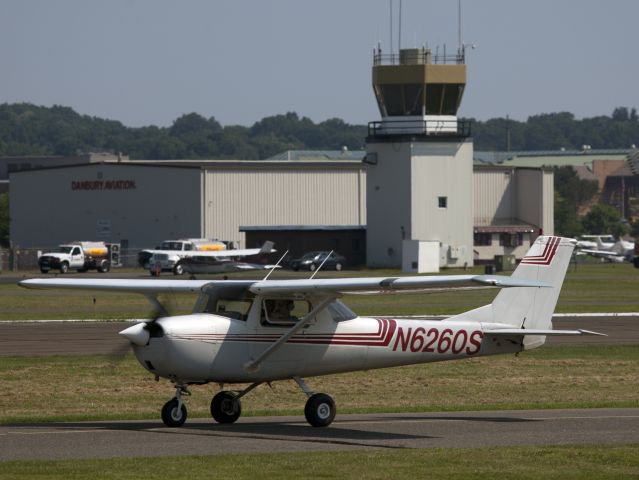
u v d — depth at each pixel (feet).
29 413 267.59
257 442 207.72
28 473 171.12
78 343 424.87
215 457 187.32
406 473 174.81
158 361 217.77
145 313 572.92
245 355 224.74
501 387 324.19
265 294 225.35
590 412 262.88
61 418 254.06
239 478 169.78
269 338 226.79
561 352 408.87
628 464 183.32
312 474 173.47
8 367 351.87
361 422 242.37
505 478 171.63
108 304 638.53
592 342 443.73
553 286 255.70
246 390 238.07
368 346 238.07
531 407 276.82
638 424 235.81
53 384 318.24
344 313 237.66
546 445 203.82
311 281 221.05
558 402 293.64
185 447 200.34
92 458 186.50
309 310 231.30
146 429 226.99
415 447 202.49
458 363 376.07
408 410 270.67
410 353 242.99
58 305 627.05
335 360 235.40
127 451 195.00
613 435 218.38
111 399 293.84
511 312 253.03
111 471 173.58
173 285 232.12
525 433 221.66
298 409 281.54
